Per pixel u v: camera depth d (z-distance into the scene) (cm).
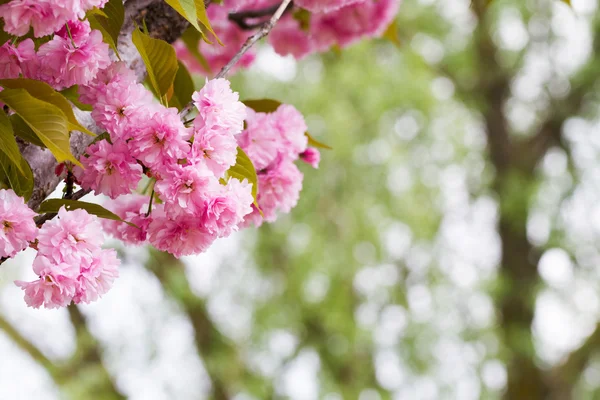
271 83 882
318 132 904
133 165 151
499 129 1129
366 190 925
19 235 139
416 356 967
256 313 940
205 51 298
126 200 194
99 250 144
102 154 150
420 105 937
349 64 897
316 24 284
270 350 942
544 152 1130
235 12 267
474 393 980
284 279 952
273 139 192
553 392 1070
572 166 1045
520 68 1116
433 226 982
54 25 132
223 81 152
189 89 206
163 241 159
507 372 1065
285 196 195
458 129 998
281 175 194
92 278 143
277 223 930
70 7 130
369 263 938
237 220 154
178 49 303
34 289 141
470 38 1088
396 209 941
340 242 929
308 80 913
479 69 1118
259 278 948
